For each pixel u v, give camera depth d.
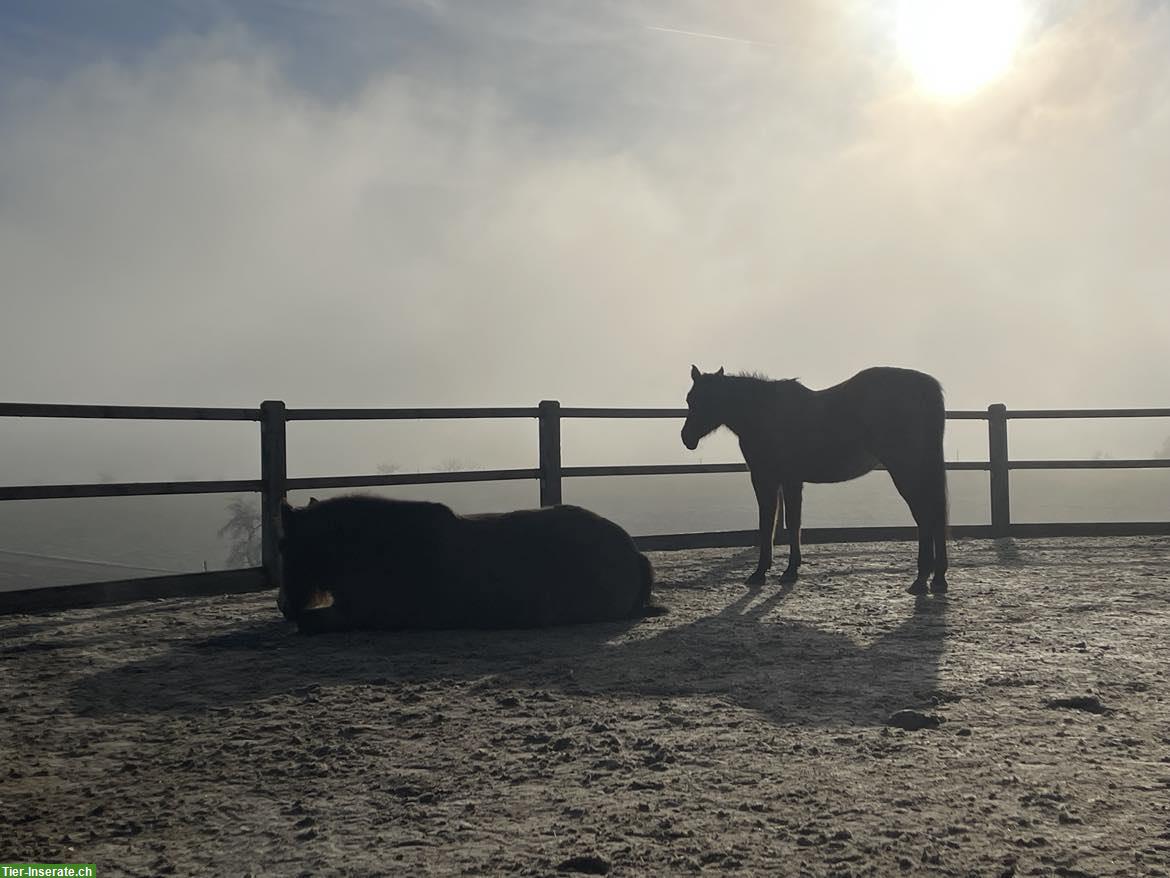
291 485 8.96
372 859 2.92
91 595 7.91
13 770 3.81
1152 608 7.01
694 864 2.82
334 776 3.67
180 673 5.43
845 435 8.42
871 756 3.76
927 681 4.92
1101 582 8.39
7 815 3.34
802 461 8.68
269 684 5.14
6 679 5.35
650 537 11.23
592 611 6.75
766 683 4.95
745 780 3.52
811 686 4.88
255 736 4.21
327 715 4.50
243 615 7.38
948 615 6.84
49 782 3.67
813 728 4.15
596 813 3.24
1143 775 3.49
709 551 11.43
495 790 3.48
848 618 6.80
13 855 2.99
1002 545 11.61
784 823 3.11
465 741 4.07
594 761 3.78
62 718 4.55
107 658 5.87
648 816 3.20
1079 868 2.73
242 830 3.17
